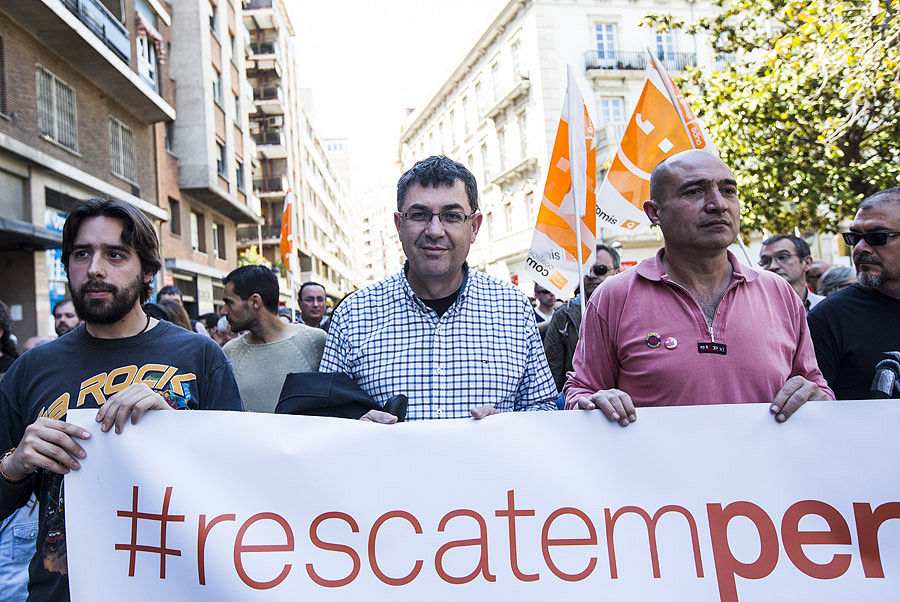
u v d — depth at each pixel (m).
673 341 2.19
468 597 1.95
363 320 2.44
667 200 2.24
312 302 6.69
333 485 2.01
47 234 11.52
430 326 2.37
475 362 2.33
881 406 2.00
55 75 13.43
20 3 11.33
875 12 8.58
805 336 2.31
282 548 1.96
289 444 2.02
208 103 20.53
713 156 2.24
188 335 2.21
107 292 2.01
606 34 26.70
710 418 2.02
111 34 14.72
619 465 2.02
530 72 27.14
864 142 9.94
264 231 39.16
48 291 13.02
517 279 31.00
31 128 12.41
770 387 2.12
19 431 2.05
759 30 12.81
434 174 2.31
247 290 3.94
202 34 20.44
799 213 10.92
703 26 11.48
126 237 2.04
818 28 9.52
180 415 2.00
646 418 2.03
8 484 1.88
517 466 2.02
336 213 67.81
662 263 2.36
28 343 5.33
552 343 5.04
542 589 1.95
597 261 5.34
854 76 8.95
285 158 39.59
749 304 2.22
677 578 1.94
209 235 22.84
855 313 2.68
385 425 2.05
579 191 4.36
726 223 2.16
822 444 2.00
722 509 1.98
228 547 1.95
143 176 17.73
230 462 2.00
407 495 2.01
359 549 1.98
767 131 10.49
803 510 1.97
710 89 11.01
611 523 1.98
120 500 1.93
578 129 4.41
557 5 26.36
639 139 4.63
